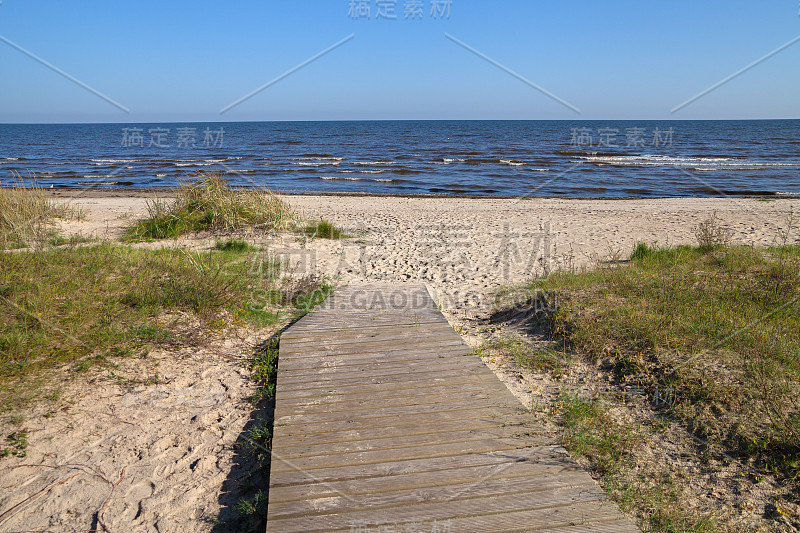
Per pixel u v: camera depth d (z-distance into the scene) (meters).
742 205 17.72
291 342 5.23
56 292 5.59
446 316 6.45
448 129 96.50
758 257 7.53
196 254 8.05
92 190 21.67
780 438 3.43
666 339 4.75
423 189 23.83
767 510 2.97
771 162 33.97
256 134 80.00
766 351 4.41
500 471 3.14
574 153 41.25
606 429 3.79
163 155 41.41
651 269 7.39
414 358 4.80
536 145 50.72
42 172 28.97
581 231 12.54
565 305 5.86
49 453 3.46
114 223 11.90
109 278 6.30
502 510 2.82
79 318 5.05
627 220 14.27
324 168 31.91
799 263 6.88
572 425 3.79
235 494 3.19
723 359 4.39
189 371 4.69
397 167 32.62
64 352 4.56
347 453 3.33
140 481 3.29
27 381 4.14
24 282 5.70
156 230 10.26
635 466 3.39
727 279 6.43
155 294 5.88
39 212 10.58
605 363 4.78
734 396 3.90
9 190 11.29
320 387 4.24
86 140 64.56
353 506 2.85
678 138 60.41
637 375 4.45
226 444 3.69
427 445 3.41
